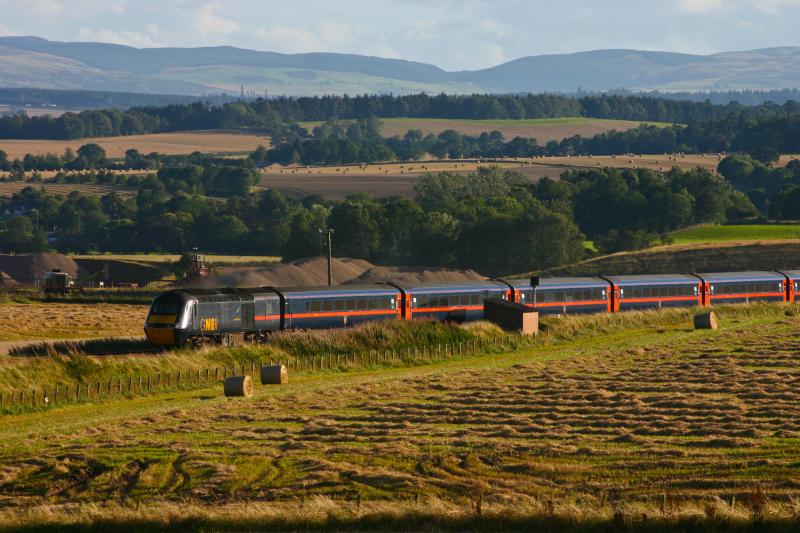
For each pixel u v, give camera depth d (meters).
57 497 45.72
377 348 84.94
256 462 49.03
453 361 84.56
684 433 50.69
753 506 35.34
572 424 55.06
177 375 72.56
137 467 49.62
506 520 36.19
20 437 56.34
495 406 61.03
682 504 37.19
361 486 44.16
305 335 84.75
